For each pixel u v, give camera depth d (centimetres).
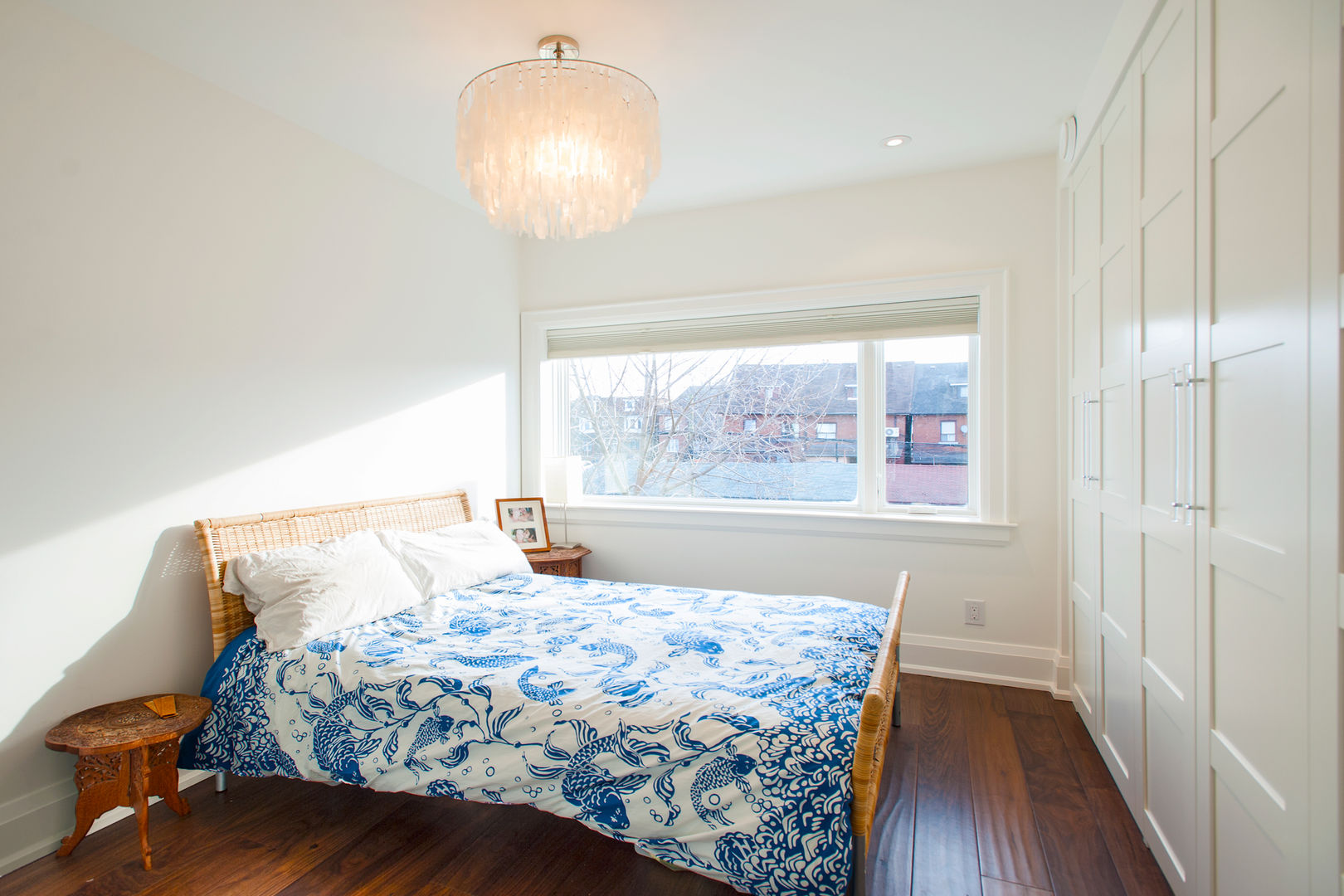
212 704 204
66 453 193
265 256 251
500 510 368
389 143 280
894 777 222
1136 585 190
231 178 239
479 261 364
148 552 213
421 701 181
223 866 179
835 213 331
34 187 186
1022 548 303
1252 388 122
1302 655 106
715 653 196
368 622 229
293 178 262
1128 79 191
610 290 377
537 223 203
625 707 163
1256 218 119
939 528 313
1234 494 130
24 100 184
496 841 189
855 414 347
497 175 182
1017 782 219
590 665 189
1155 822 178
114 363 204
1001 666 307
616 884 171
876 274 324
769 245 344
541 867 178
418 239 323
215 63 220
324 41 207
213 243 233
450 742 175
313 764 190
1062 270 287
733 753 147
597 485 402
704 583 361
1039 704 283
